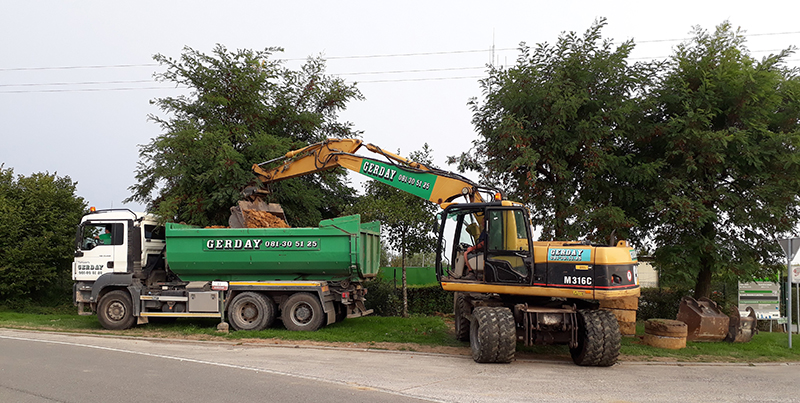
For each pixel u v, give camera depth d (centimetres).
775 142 1305
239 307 1315
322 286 1290
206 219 1673
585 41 1399
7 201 1934
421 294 1817
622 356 1084
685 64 1405
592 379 851
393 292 1800
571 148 1340
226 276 1341
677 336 1171
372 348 1119
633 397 726
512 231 1025
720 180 1454
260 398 668
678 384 827
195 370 845
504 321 959
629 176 1402
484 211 1052
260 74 1778
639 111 1397
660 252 1427
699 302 1291
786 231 1399
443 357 1042
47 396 672
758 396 755
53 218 1964
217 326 1297
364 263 1334
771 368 1019
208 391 702
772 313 1537
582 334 982
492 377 847
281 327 1382
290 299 1303
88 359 935
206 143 1578
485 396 710
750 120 1350
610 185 1471
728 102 1389
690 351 1152
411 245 1678
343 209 1919
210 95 1711
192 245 1312
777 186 1328
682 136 1340
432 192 1240
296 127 1891
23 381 756
